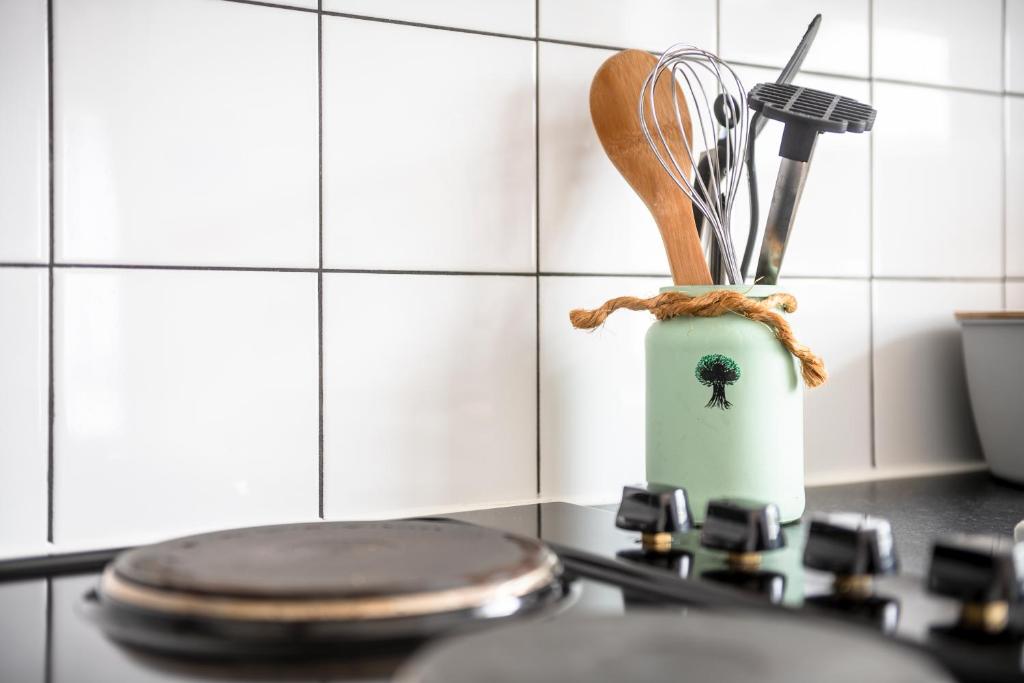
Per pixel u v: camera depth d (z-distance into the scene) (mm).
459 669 329
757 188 877
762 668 328
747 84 903
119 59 667
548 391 815
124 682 380
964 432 1029
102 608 464
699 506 681
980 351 910
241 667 393
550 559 504
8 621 478
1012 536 684
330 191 732
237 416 703
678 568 537
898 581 502
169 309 682
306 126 724
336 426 736
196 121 689
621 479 846
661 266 865
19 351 642
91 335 660
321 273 729
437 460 771
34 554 646
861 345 965
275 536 551
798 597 469
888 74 978
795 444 696
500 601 441
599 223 837
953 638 398
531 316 809
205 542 532
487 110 790
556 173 818
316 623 410
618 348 844
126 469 670
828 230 945
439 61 771
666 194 745
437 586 433
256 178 708
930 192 1005
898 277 986
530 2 806
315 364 728
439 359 772
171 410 683
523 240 805
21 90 641
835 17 948
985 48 1036
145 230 675
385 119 751
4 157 638
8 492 640
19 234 642
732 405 675
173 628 418
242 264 704
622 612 462
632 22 851
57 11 649
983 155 1037
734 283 719
